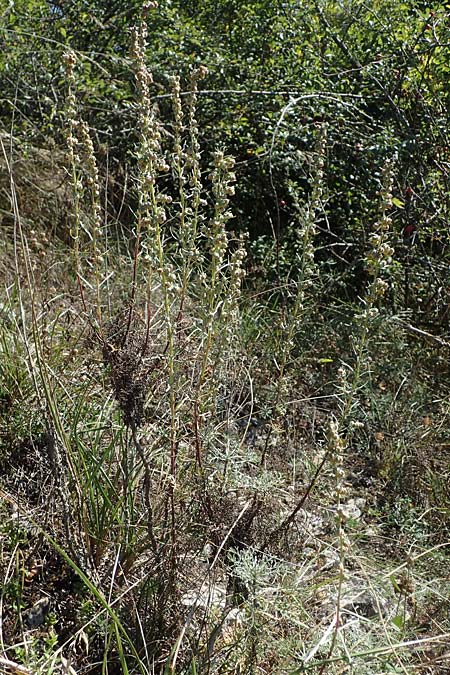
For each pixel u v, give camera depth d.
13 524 2.43
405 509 3.19
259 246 5.25
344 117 5.38
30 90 6.10
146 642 2.22
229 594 2.36
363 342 2.55
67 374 3.07
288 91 5.76
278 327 4.17
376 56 5.57
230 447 2.70
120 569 2.29
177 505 2.50
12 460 2.75
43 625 2.28
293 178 5.78
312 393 3.83
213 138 5.84
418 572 2.61
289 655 2.09
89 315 2.71
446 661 2.25
